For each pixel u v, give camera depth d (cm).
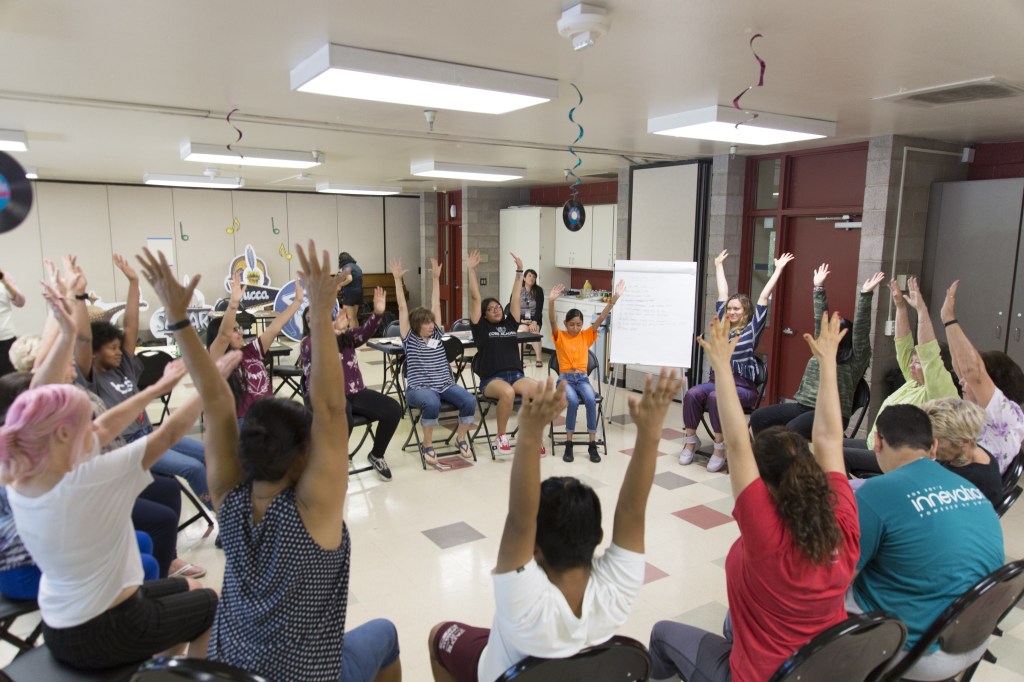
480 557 350
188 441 380
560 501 143
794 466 164
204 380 159
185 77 333
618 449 534
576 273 989
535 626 141
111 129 487
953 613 174
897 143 490
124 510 171
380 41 268
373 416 455
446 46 273
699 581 326
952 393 315
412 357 502
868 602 198
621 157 659
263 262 1100
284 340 993
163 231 1048
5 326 537
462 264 1055
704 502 425
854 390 432
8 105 397
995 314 485
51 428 156
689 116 401
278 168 774
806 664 151
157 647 188
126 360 331
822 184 576
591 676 150
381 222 1241
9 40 268
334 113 429
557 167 743
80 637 170
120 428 188
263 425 143
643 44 271
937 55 283
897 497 193
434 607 302
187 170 811
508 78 311
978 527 192
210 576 327
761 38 261
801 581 161
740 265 648
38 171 812
